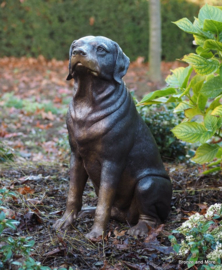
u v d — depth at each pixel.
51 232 3.37
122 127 3.23
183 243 2.88
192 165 5.28
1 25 13.52
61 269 2.66
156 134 5.36
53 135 7.03
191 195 4.24
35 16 13.32
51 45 13.48
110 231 3.49
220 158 3.88
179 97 3.61
